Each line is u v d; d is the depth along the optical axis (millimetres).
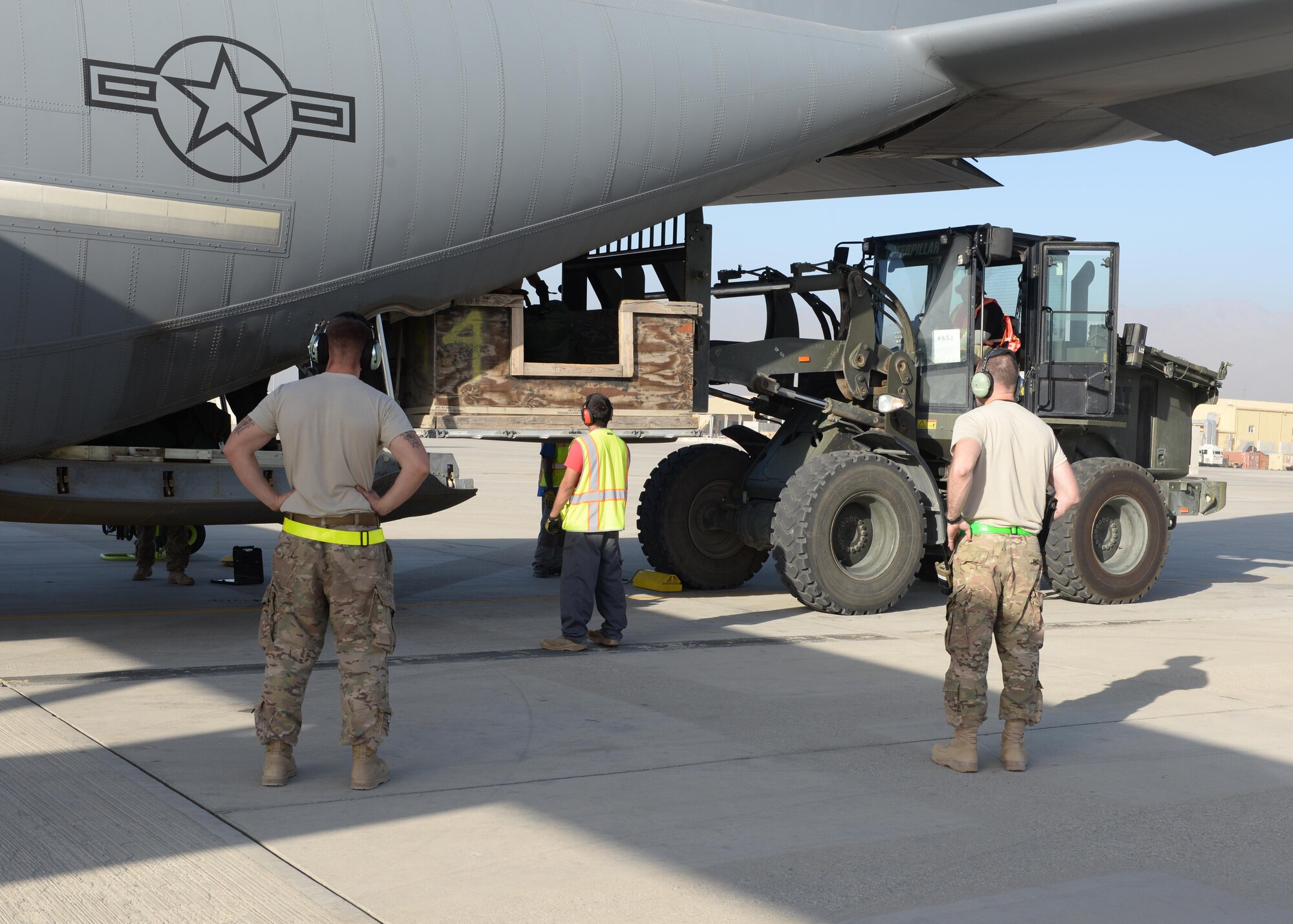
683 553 10703
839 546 9461
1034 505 5070
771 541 9961
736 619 9078
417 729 5535
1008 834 4246
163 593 9812
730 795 4629
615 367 8617
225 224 6871
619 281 10523
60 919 3273
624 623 7793
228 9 6832
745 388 9711
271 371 7547
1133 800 4703
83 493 7137
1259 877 3875
